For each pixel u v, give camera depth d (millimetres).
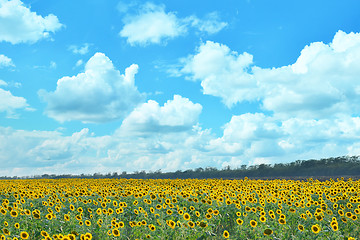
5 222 10977
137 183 29406
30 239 10766
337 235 10320
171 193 17766
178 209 14125
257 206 14344
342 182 23453
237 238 10914
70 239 9508
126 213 14453
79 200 16594
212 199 15602
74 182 33125
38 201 16797
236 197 16172
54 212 13391
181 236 10289
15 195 17984
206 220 12438
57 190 21844
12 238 9984
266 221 11891
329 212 13203
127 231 12445
